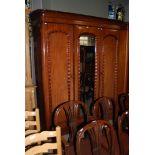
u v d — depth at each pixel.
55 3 2.56
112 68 2.85
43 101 2.36
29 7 2.40
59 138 1.34
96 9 2.97
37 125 1.72
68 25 2.37
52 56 2.30
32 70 2.67
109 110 2.49
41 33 2.23
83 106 2.32
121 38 2.87
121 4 3.30
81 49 2.53
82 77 2.59
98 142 1.56
